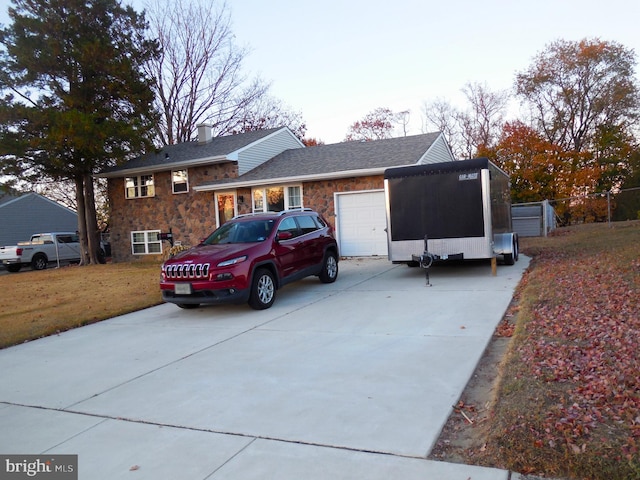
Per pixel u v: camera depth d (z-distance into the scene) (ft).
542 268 32.96
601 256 32.40
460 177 33.22
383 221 51.16
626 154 107.34
